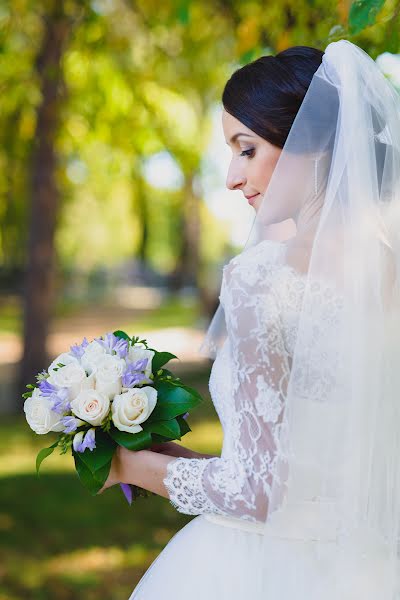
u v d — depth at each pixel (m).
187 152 10.41
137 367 1.75
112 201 14.30
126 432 1.72
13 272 24.97
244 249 1.69
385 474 1.60
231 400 1.63
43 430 1.72
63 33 8.17
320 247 1.59
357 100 1.65
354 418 1.55
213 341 1.79
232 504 1.57
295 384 1.54
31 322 9.36
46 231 9.23
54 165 9.08
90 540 5.15
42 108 8.70
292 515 1.56
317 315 1.55
